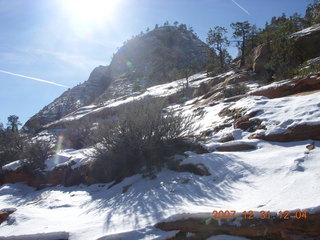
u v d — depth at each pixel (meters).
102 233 4.98
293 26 28.20
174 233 4.71
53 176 10.69
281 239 4.18
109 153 8.66
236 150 7.55
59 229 5.44
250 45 37.94
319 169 5.36
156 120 8.32
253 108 9.09
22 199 9.55
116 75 123.56
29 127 41.28
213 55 43.38
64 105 75.75
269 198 4.91
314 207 4.11
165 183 6.76
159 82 64.56
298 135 6.91
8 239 5.37
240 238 4.39
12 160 15.22
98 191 8.15
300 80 10.37
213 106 13.51
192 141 8.63
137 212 5.56
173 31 134.12
